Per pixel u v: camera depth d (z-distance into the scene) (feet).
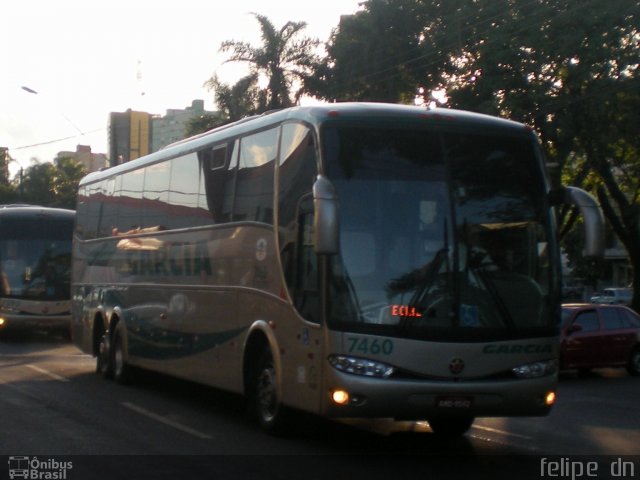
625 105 96.73
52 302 93.04
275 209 37.14
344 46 124.98
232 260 41.37
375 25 120.47
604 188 120.67
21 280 92.84
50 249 94.17
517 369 32.83
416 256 32.63
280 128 37.60
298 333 34.32
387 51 120.98
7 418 41.98
